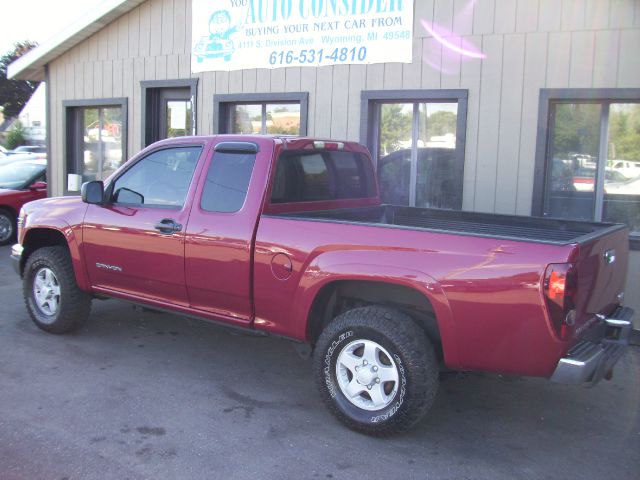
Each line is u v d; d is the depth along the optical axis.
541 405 4.71
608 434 4.24
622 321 4.02
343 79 7.89
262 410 4.41
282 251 4.24
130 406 4.39
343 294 4.38
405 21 7.40
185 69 9.34
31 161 12.08
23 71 11.43
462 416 4.46
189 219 4.73
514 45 6.83
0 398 4.46
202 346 5.76
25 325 6.23
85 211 5.46
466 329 3.62
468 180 7.18
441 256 3.68
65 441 3.84
